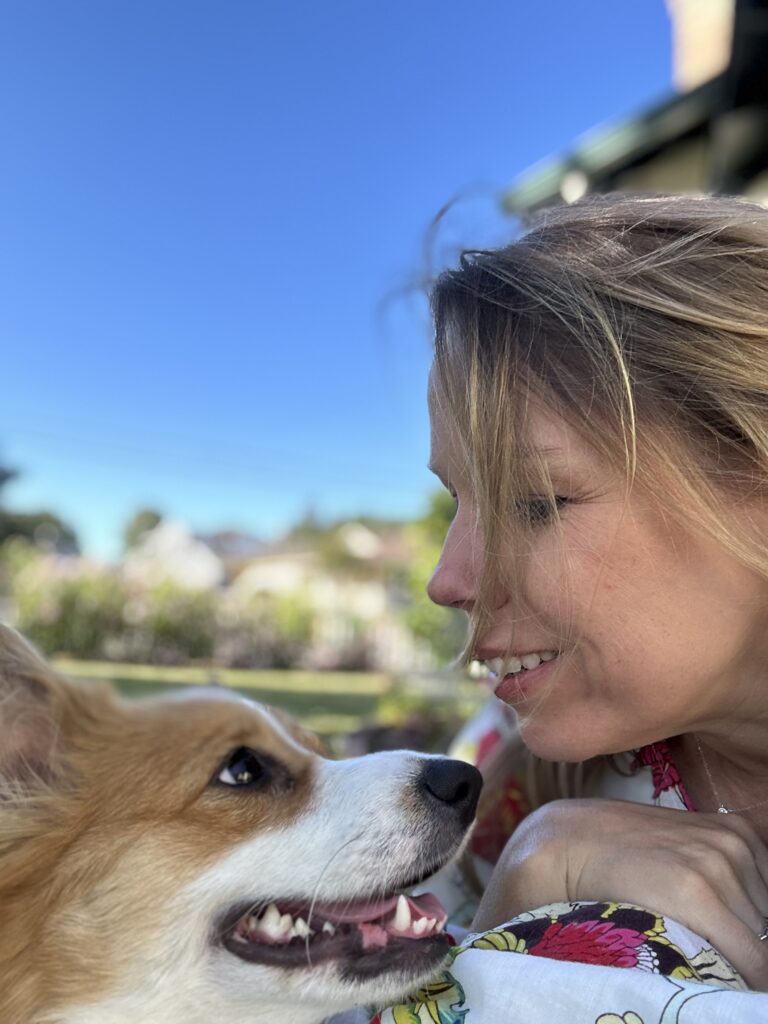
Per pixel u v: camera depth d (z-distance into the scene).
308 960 0.29
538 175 1.32
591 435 0.24
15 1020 0.30
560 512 0.25
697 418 0.24
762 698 0.26
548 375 0.25
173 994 0.31
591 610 0.25
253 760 0.34
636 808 0.26
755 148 1.09
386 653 3.64
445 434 0.29
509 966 0.21
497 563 0.26
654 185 1.27
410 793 0.32
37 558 3.70
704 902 0.22
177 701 0.37
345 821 0.31
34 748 0.34
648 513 0.24
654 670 0.24
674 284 0.25
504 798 0.38
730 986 0.20
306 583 4.48
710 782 0.30
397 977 0.27
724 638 0.24
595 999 0.18
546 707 0.27
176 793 0.33
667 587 0.24
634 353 0.25
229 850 0.32
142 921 0.31
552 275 0.26
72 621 3.35
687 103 1.12
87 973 0.31
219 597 3.60
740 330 0.24
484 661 0.29
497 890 0.27
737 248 0.26
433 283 0.31
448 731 1.23
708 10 1.53
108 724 0.35
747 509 0.24
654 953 0.20
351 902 0.30
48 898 0.31
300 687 3.00
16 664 0.35
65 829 0.32
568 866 0.25
